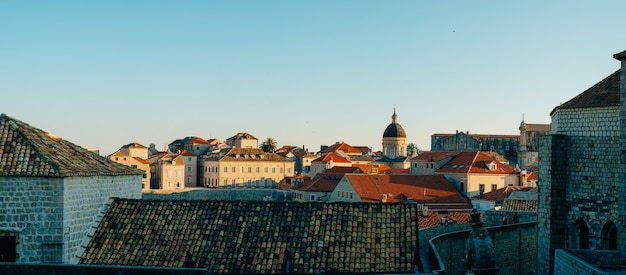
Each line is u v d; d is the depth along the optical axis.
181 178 179.00
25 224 29.25
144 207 33.38
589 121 40.66
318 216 31.94
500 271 47.56
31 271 25.08
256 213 32.56
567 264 28.91
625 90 33.78
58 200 29.27
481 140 192.88
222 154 180.38
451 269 42.09
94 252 30.67
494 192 101.38
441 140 196.88
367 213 31.98
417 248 29.38
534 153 165.00
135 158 172.75
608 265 31.45
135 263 29.88
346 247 29.77
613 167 39.03
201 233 31.41
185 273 24.70
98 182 32.78
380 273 28.16
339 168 143.62
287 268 28.41
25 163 29.73
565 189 41.78
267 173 182.00
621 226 33.59
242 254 29.84
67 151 33.69
